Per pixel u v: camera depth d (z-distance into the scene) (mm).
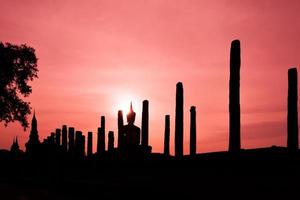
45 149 47188
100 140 33938
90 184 24484
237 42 16703
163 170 22062
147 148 24484
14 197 24547
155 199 18797
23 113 42219
